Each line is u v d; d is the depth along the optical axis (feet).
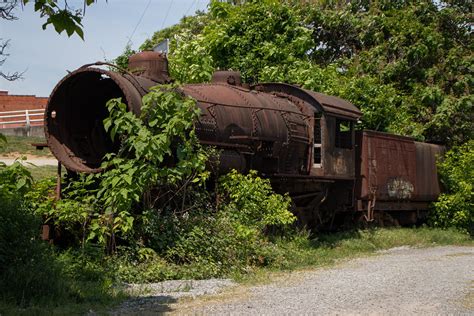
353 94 66.69
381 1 85.81
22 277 23.31
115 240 31.73
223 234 34.40
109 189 30.73
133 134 31.37
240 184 38.06
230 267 32.76
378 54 80.94
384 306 23.16
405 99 75.72
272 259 35.91
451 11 82.99
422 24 81.41
